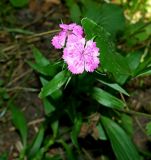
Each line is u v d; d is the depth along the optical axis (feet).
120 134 0.64
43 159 0.70
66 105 0.68
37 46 0.89
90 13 0.86
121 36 0.87
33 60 0.87
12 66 0.84
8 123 0.78
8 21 0.93
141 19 0.96
